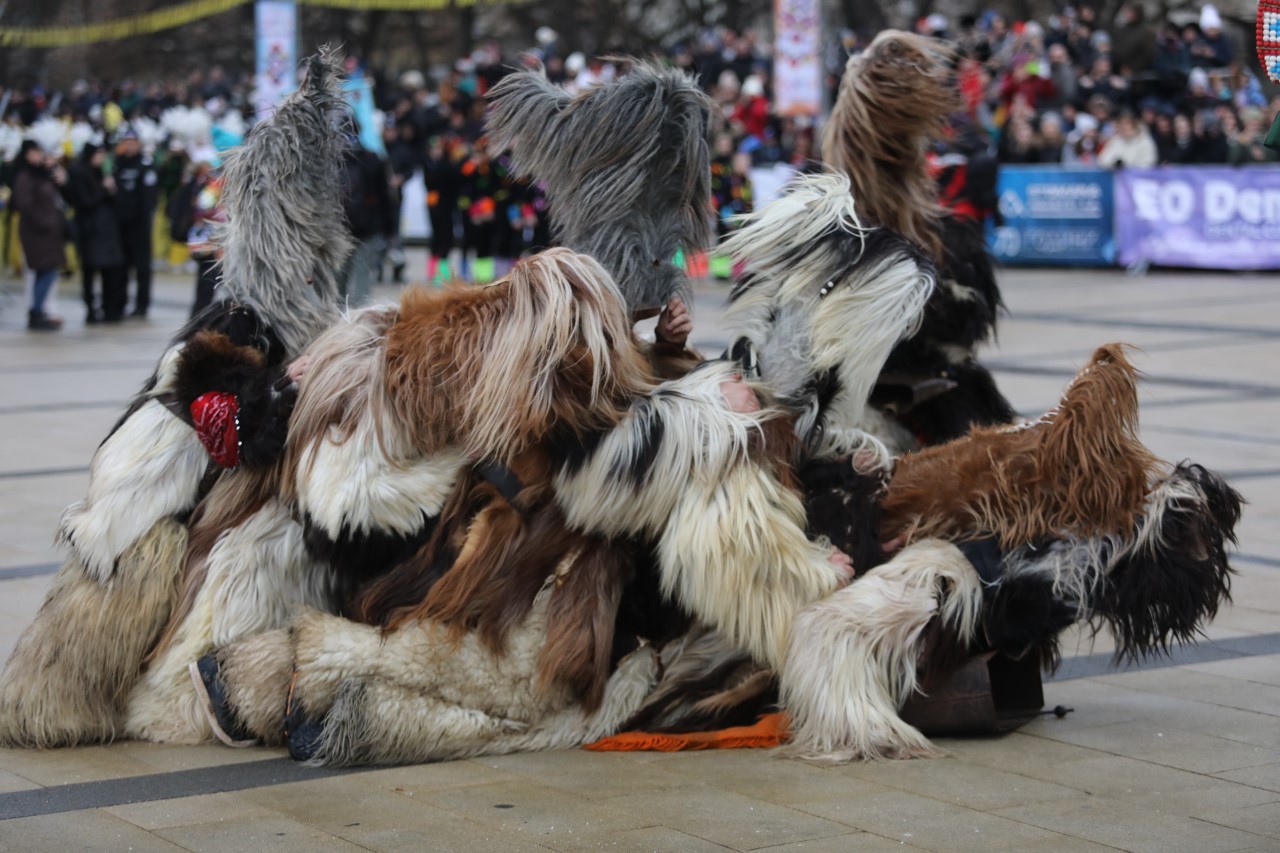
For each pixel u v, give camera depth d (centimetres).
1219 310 1681
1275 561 730
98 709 488
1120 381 480
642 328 559
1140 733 505
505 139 510
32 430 1102
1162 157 2177
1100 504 476
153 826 418
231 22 4569
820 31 2258
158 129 2702
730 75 2423
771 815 426
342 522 470
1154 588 478
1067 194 2189
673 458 462
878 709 473
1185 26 2311
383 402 471
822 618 470
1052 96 2286
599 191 495
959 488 490
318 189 511
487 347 465
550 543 471
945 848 402
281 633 477
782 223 510
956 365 593
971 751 485
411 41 4647
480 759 475
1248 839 409
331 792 445
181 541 489
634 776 459
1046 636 487
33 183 1764
